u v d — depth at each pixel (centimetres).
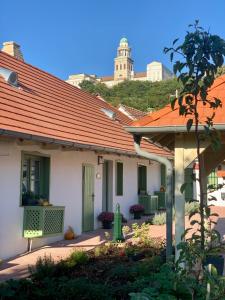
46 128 1230
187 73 443
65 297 609
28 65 1752
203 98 445
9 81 1364
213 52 435
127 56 12188
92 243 1248
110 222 1554
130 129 735
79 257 839
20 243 1099
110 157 1695
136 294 465
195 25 441
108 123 1869
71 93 1889
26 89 1452
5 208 1050
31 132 1100
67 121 1453
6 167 1058
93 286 630
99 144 1449
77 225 1409
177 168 745
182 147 743
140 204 1992
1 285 616
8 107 1164
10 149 1073
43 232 1093
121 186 1817
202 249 475
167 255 771
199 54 432
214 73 441
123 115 2486
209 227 549
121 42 12331
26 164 1183
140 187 2108
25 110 1245
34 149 1177
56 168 1295
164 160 799
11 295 583
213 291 455
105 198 1722
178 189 743
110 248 988
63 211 1169
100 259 891
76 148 1277
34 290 615
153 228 1566
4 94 1235
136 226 1206
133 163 1955
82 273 767
